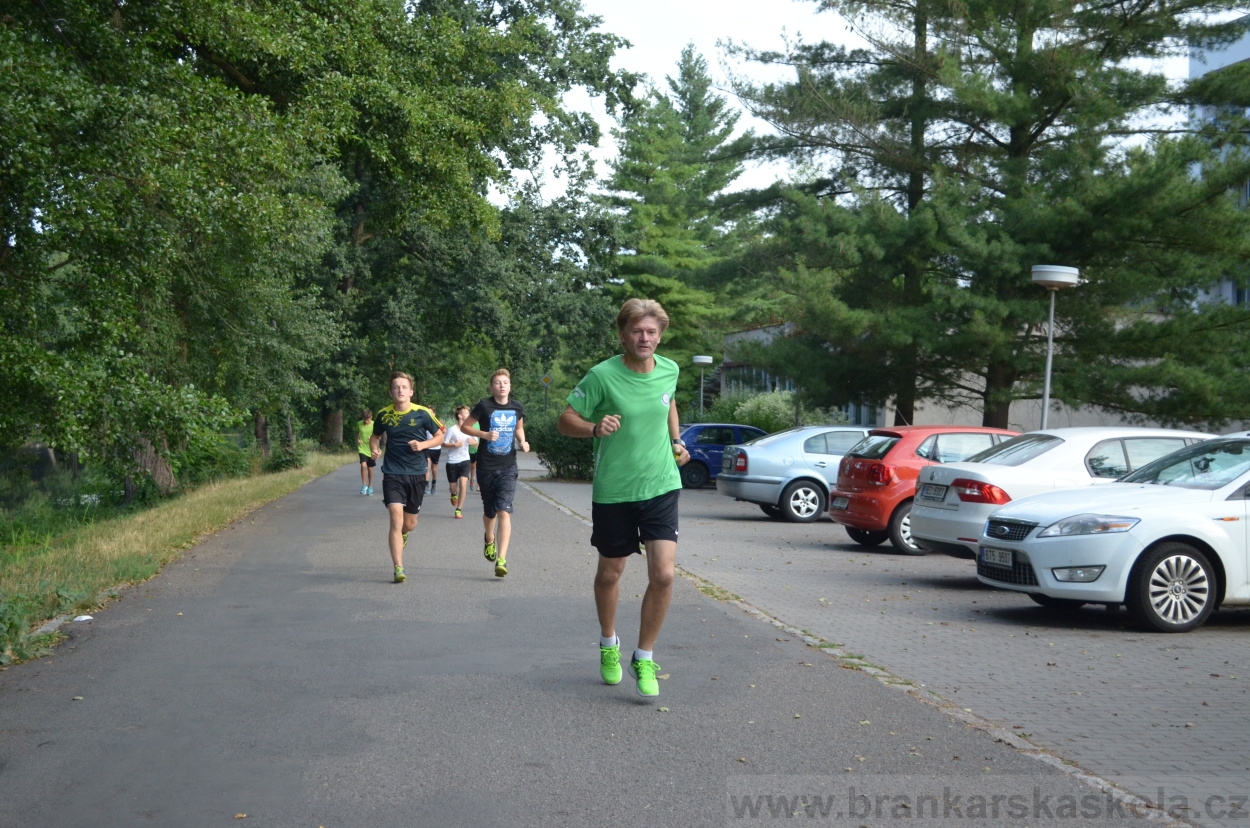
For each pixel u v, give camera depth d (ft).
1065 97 84.79
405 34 59.67
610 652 21.26
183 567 38.29
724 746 17.19
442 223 64.49
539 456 107.86
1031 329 84.74
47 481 102.32
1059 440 38.63
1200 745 17.62
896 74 95.30
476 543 47.60
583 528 55.83
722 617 29.53
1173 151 77.15
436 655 23.81
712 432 100.32
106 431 39.86
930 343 83.76
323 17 55.16
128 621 27.73
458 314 134.51
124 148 37.96
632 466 20.03
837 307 84.94
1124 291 80.89
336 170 69.36
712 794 14.93
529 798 14.67
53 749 16.72
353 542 47.42
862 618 30.25
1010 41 84.12
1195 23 84.69
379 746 16.99
